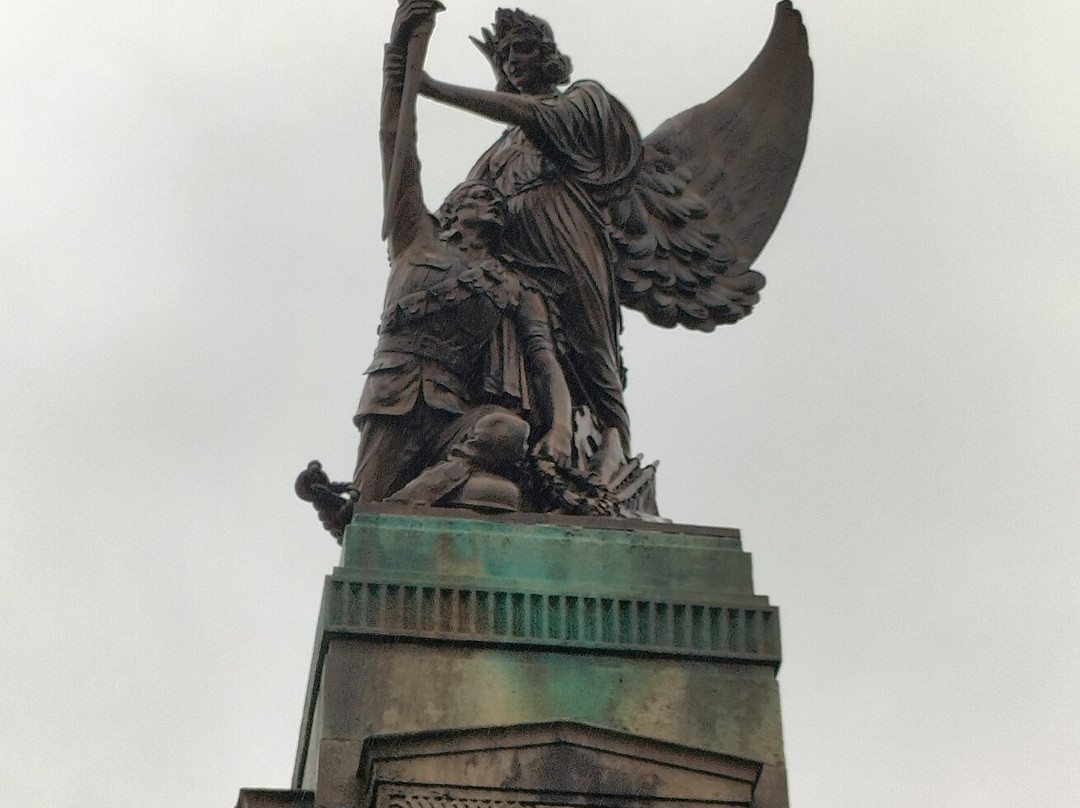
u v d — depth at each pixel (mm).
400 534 32312
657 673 31609
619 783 30297
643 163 40156
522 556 32281
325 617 31562
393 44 36594
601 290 37188
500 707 31172
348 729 30797
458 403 34938
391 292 35594
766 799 30812
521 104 37688
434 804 29922
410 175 35781
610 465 35531
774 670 31812
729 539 32906
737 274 40844
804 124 42219
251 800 30844
